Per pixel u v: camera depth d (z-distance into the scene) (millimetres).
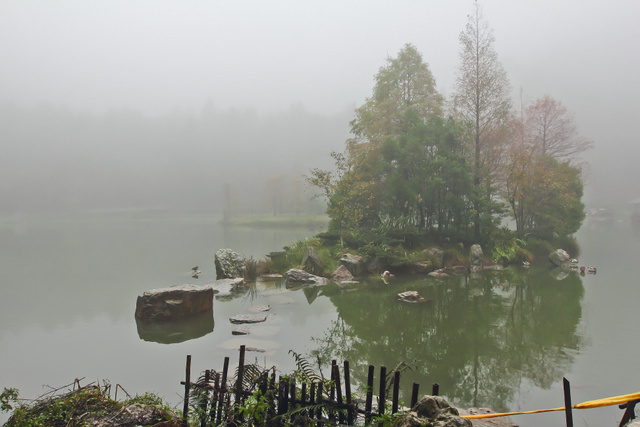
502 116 25141
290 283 16797
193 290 11516
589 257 24422
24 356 8367
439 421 3727
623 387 6840
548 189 25578
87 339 9484
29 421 4652
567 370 7668
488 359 8336
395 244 20656
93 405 5020
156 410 4965
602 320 11148
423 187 22062
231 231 49812
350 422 4664
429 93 28016
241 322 10875
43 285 16359
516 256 22547
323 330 10289
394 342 9453
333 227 23219
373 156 25062
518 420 5742
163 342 9234
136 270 19922
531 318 11508
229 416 4684
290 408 4828
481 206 22578
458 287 16094
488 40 25469
